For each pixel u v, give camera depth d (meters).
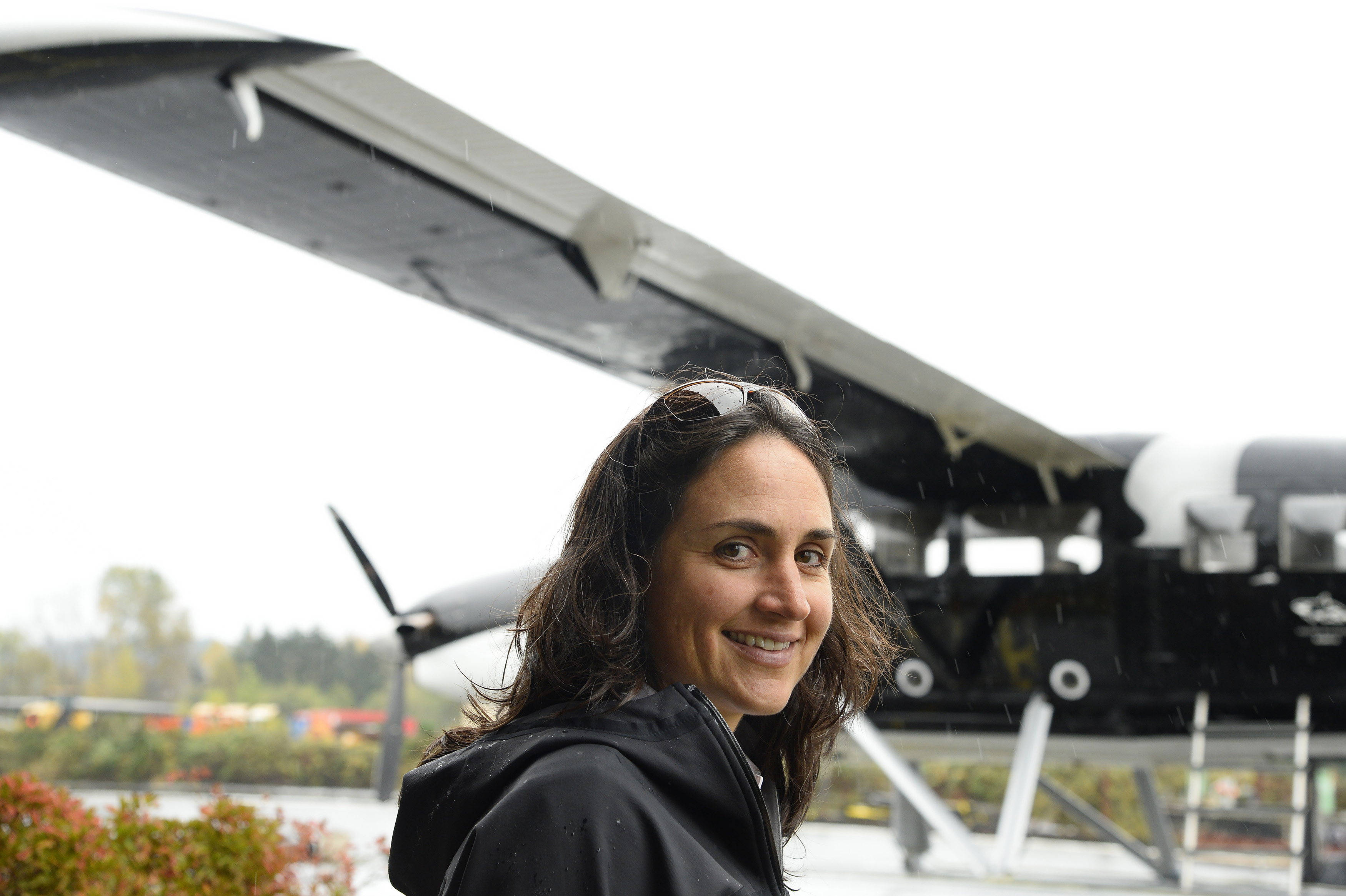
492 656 5.85
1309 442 5.63
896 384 5.19
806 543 0.98
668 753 0.83
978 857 5.71
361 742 17.52
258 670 28.45
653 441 0.99
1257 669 5.54
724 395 1.00
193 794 14.43
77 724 17.89
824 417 5.59
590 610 0.95
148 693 27.25
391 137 3.18
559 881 0.73
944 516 6.23
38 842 2.59
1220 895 6.00
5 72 2.71
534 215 3.70
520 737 0.86
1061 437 5.41
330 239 3.90
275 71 2.83
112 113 2.98
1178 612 5.65
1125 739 5.83
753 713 0.97
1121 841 7.41
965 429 5.52
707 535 0.95
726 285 4.39
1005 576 6.01
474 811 0.83
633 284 4.18
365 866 4.39
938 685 6.09
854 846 9.09
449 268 4.15
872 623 1.34
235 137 3.14
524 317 4.71
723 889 0.77
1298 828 5.60
